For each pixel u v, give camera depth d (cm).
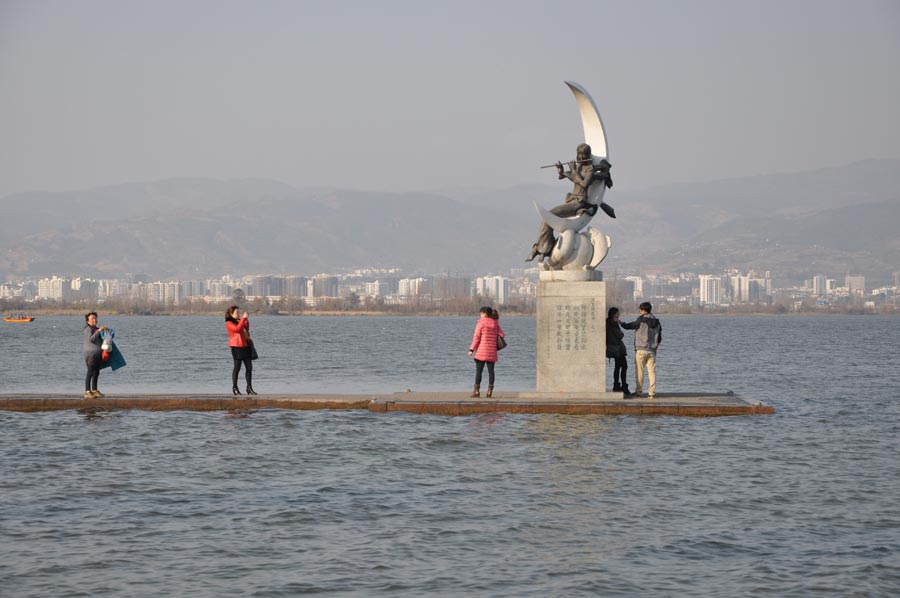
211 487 2319
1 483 2345
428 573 1711
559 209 3444
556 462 2598
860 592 1630
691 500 2205
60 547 1838
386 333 15375
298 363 7081
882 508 2147
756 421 3350
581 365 3459
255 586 1645
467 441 2892
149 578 1678
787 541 1894
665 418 3341
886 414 3709
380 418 3316
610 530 1961
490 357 3538
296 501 2184
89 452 2719
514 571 1723
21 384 5050
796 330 18025
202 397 3550
